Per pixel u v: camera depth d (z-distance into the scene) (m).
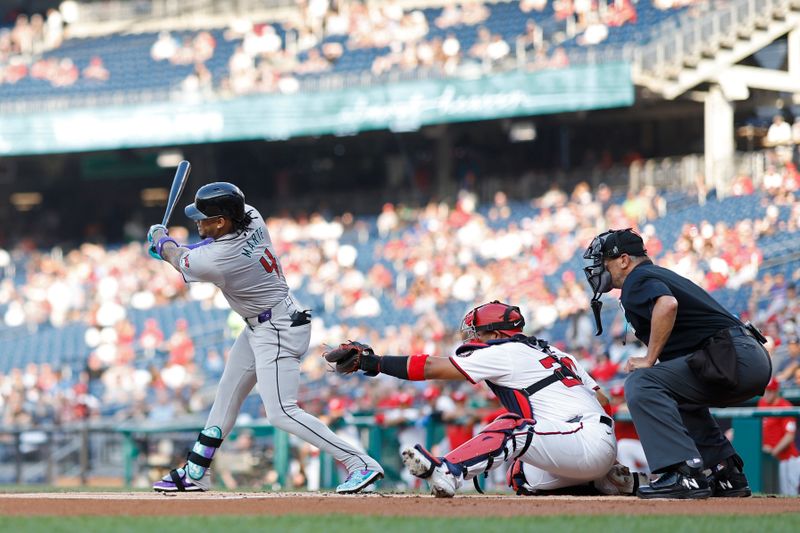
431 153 98.44
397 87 83.88
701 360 19.12
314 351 64.00
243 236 19.88
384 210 90.88
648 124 91.00
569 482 19.95
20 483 48.06
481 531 13.15
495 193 89.25
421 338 61.59
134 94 89.75
